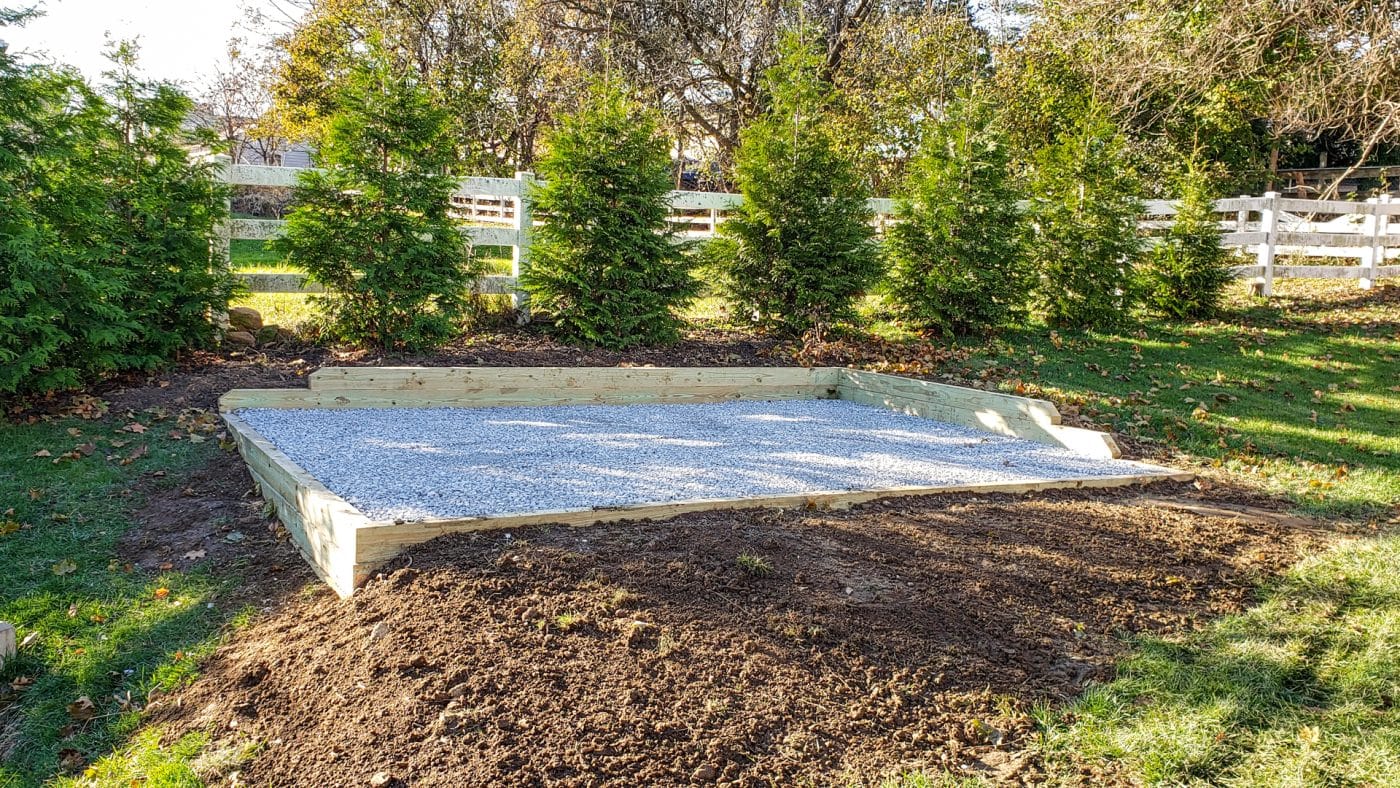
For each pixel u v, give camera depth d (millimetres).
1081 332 11531
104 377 7168
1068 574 4445
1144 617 4105
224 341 8289
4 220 6234
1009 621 3961
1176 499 5906
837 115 18203
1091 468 6441
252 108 27500
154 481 5523
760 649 3535
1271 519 5566
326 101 19531
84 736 3369
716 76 20484
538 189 9406
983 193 10852
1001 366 9758
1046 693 3480
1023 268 11305
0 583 4324
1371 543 5027
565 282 9344
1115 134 12484
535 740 2988
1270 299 14188
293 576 4402
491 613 3629
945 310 10836
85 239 7070
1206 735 3182
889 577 4227
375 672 3348
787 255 10203
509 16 19219
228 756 3105
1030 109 18656
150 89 7531
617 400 8367
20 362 6254
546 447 6363
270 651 3691
